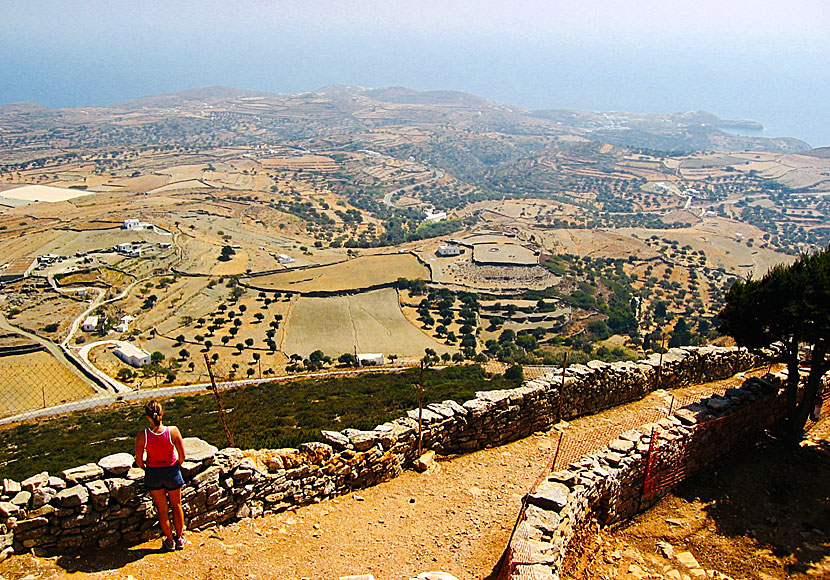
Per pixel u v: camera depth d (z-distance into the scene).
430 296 142.25
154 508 8.59
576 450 13.02
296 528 9.63
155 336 109.19
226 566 8.32
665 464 11.37
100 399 60.72
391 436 11.70
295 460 10.36
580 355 93.44
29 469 27.62
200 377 81.81
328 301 136.75
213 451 9.35
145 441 8.19
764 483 12.02
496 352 102.25
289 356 101.06
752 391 14.08
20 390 68.44
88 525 8.08
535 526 8.28
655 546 9.88
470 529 9.88
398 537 9.59
